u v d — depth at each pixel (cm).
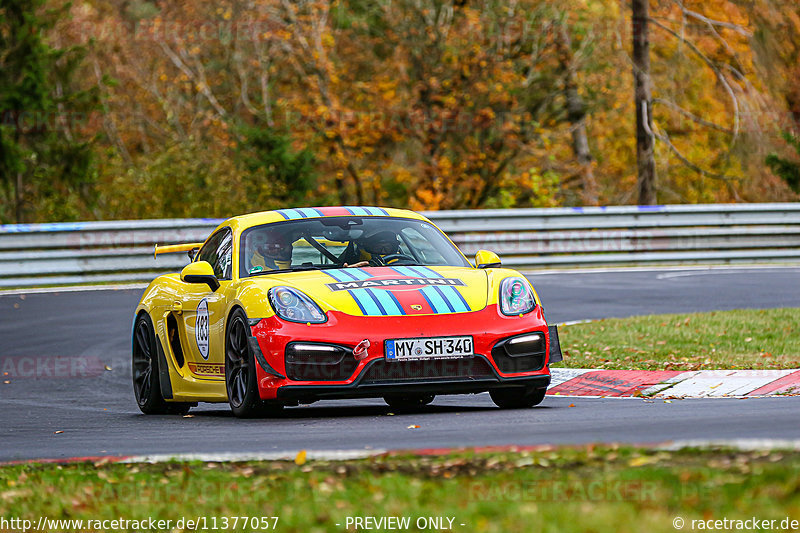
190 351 3078
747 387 3133
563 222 8112
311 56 12106
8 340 4944
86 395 3738
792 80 13262
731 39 12850
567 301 5888
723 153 13900
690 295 6009
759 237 8338
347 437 2270
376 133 12269
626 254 8188
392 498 1501
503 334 2619
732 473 1472
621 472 1546
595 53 12719
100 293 6600
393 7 12175
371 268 2844
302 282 2711
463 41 11981
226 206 9888
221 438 2389
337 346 2544
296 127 12212
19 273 6956
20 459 2245
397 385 2547
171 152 10094
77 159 10844
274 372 2584
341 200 12675
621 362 3691
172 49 13912
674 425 2208
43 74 10831
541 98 12581
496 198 12431
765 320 4556
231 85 13675
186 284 3184
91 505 1653
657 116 13612
